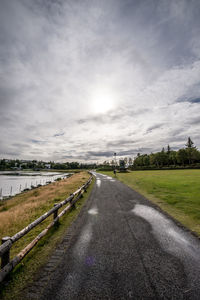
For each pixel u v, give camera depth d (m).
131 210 6.65
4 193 27.41
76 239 4.07
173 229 4.56
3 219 6.69
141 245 3.67
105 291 2.30
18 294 2.31
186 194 9.35
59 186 18.98
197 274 2.62
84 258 3.18
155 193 10.25
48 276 2.67
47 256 3.31
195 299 2.13
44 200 10.40
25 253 3.12
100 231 4.54
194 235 4.14
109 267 2.86
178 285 2.39
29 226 3.51
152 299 2.14
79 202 8.52
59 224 5.25
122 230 4.58
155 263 2.95
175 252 3.34
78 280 2.55
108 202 8.27
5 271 2.50
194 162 68.62
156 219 5.45
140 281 2.49
